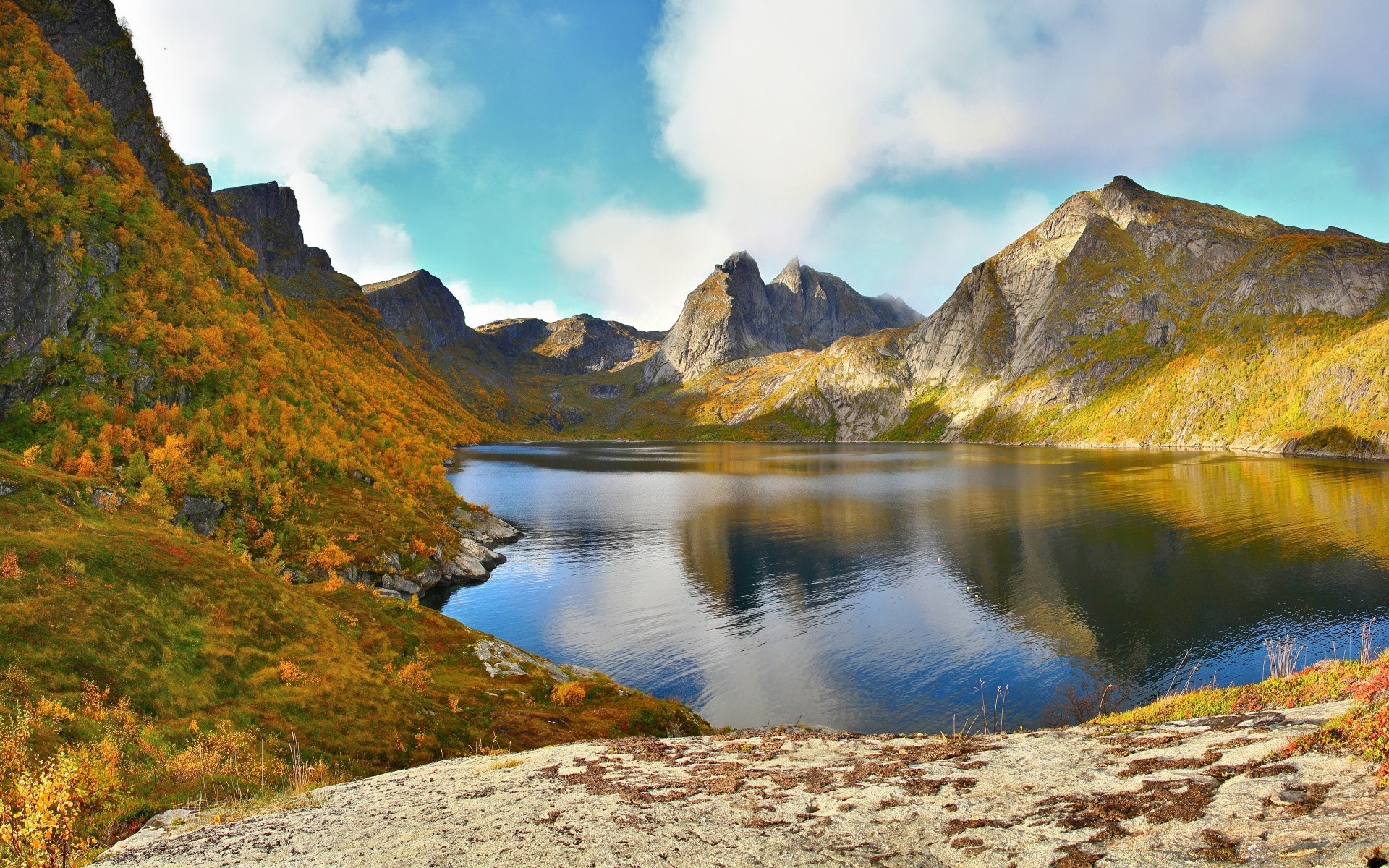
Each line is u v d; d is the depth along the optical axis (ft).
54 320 262.26
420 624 192.13
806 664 199.82
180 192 483.51
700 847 44.52
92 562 120.67
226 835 59.06
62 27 435.53
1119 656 194.39
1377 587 241.55
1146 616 224.53
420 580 281.54
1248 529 340.80
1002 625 224.33
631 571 317.22
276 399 347.97
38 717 82.23
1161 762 46.96
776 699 178.29
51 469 159.84
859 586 279.28
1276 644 196.24
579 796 59.88
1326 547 298.15
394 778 79.36
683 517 460.55
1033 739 61.21
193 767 85.20
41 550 116.47
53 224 278.46
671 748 78.59
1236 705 71.05
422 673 149.69
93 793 67.72
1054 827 39.55
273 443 302.25
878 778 55.26
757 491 593.83
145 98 480.64
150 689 100.83
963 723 160.45
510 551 367.86
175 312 326.03
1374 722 38.55
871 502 506.89
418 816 59.00
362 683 129.80
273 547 241.96
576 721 146.72
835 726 162.30
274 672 121.70
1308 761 39.40
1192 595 243.60
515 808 58.13
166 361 291.79
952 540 355.36
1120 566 286.46
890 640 215.51
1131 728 59.16
